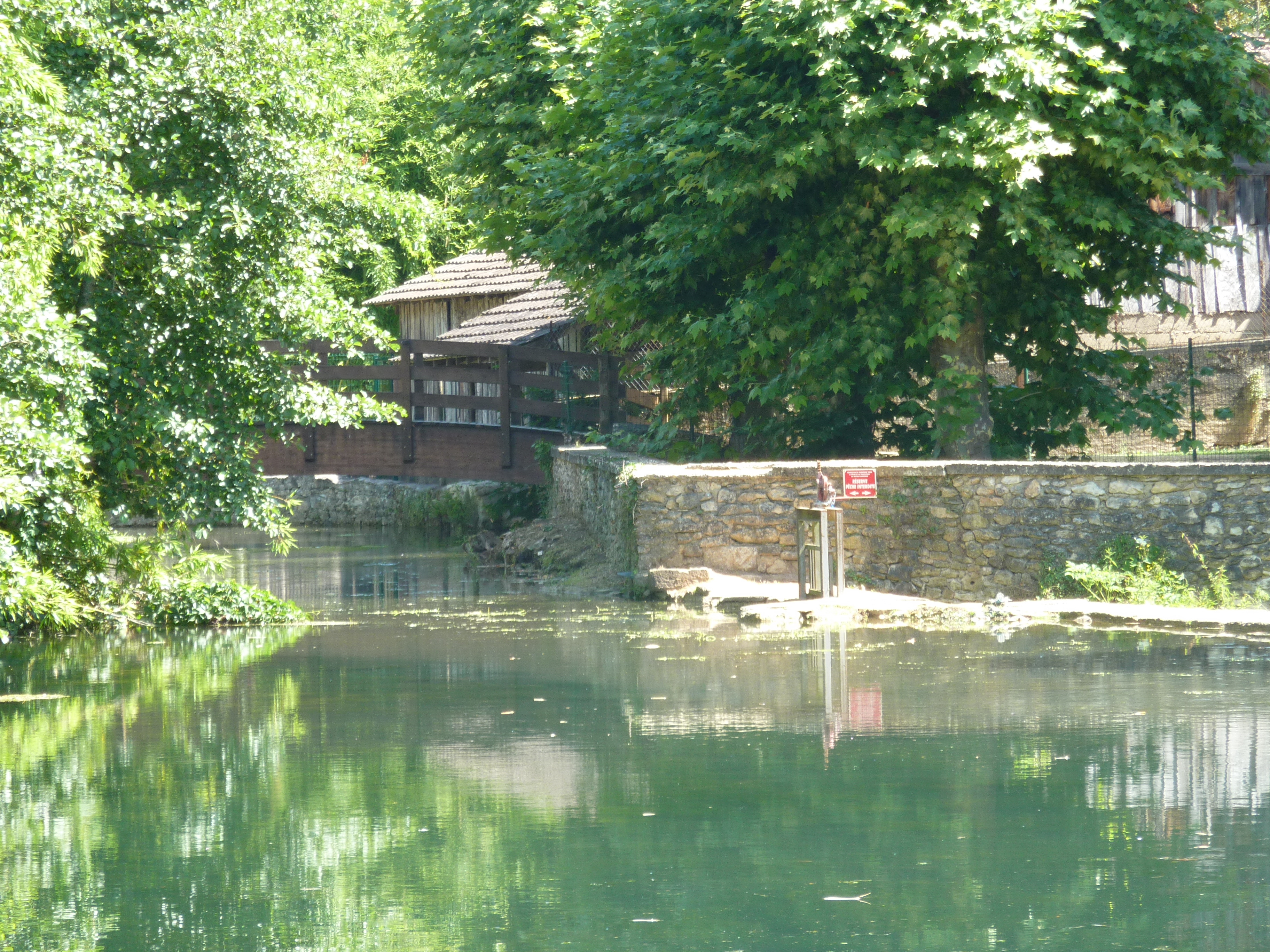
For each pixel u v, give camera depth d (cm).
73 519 3538
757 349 4209
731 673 2512
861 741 1892
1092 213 3941
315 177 3800
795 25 3775
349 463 6938
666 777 1722
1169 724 1944
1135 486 3594
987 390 4297
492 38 5734
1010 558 3688
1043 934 1136
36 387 3170
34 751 1989
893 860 1351
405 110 10262
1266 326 6119
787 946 1125
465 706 2277
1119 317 6150
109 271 3678
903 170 3709
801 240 4166
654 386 6569
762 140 3862
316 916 1221
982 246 4159
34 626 3519
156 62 3562
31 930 1196
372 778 1762
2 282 3002
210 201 3672
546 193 4822
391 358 7831
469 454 6788
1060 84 3669
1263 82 4084
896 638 2911
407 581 4844
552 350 6731
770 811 1548
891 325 4103
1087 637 2833
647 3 4388
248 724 2167
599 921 1193
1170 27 3884
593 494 5088
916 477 3784
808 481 3906
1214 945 1102
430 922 1201
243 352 3794
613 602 3903
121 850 1450
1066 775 1672
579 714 2170
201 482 3769
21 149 3080
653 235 4238
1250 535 3519
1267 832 1419
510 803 1612
